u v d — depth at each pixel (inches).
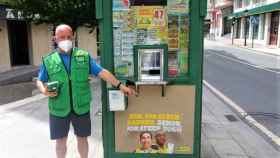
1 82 458.0
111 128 140.7
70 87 131.9
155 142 140.3
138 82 132.2
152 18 134.4
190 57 133.8
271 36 1202.6
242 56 840.9
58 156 142.9
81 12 357.1
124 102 134.8
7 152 176.7
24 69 610.9
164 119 138.1
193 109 136.8
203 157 169.6
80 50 133.7
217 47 1220.5
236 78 469.1
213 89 382.3
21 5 361.4
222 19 1999.3
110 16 133.9
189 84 135.0
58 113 134.0
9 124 225.9
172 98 136.2
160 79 132.8
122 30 135.3
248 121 246.2
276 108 290.2
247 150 182.4
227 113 268.8
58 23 365.1
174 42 135.4
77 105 134.1
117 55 137.3
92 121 231.6
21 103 292.2
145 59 132.2
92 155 170.9
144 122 139.0
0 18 559.5
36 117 243.3
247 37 1510.8
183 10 133.0
